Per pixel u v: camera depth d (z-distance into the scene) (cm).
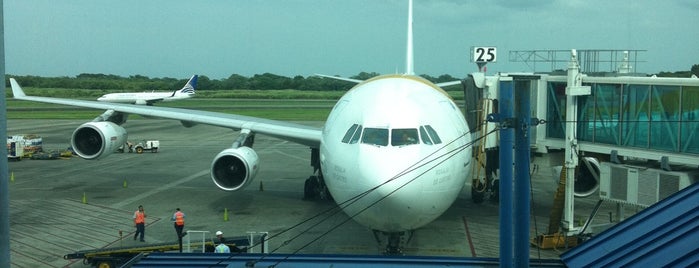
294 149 4291
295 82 15288
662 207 1082
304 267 1011
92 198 2459
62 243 1814
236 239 1684
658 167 1666
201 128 5969
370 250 1683
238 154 2023
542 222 2034
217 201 2394
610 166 1728
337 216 2105
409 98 1506
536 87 1941
